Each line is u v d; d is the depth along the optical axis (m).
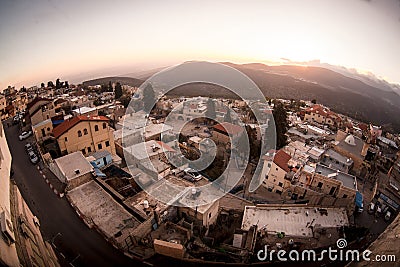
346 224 16.44
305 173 22.12
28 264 6.39
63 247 12.11
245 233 15.02
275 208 17.81
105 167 20.62
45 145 23.84
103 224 13.52
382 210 21.58
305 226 16.17
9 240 5.86
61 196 15.63
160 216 14.20
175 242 12.59
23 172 18.88
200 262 11.93
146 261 11.73
